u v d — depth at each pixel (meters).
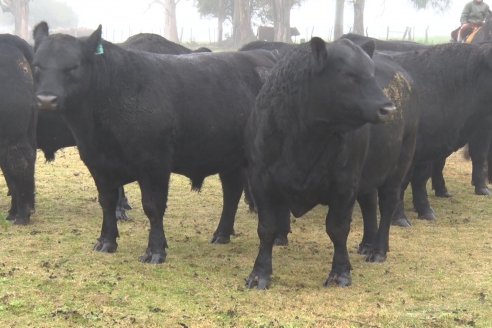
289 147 7.92
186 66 8.91
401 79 8.81
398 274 8.49
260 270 8.16
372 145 8.44
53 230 9.49
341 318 7.61
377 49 11.09
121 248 9.01
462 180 12.31
